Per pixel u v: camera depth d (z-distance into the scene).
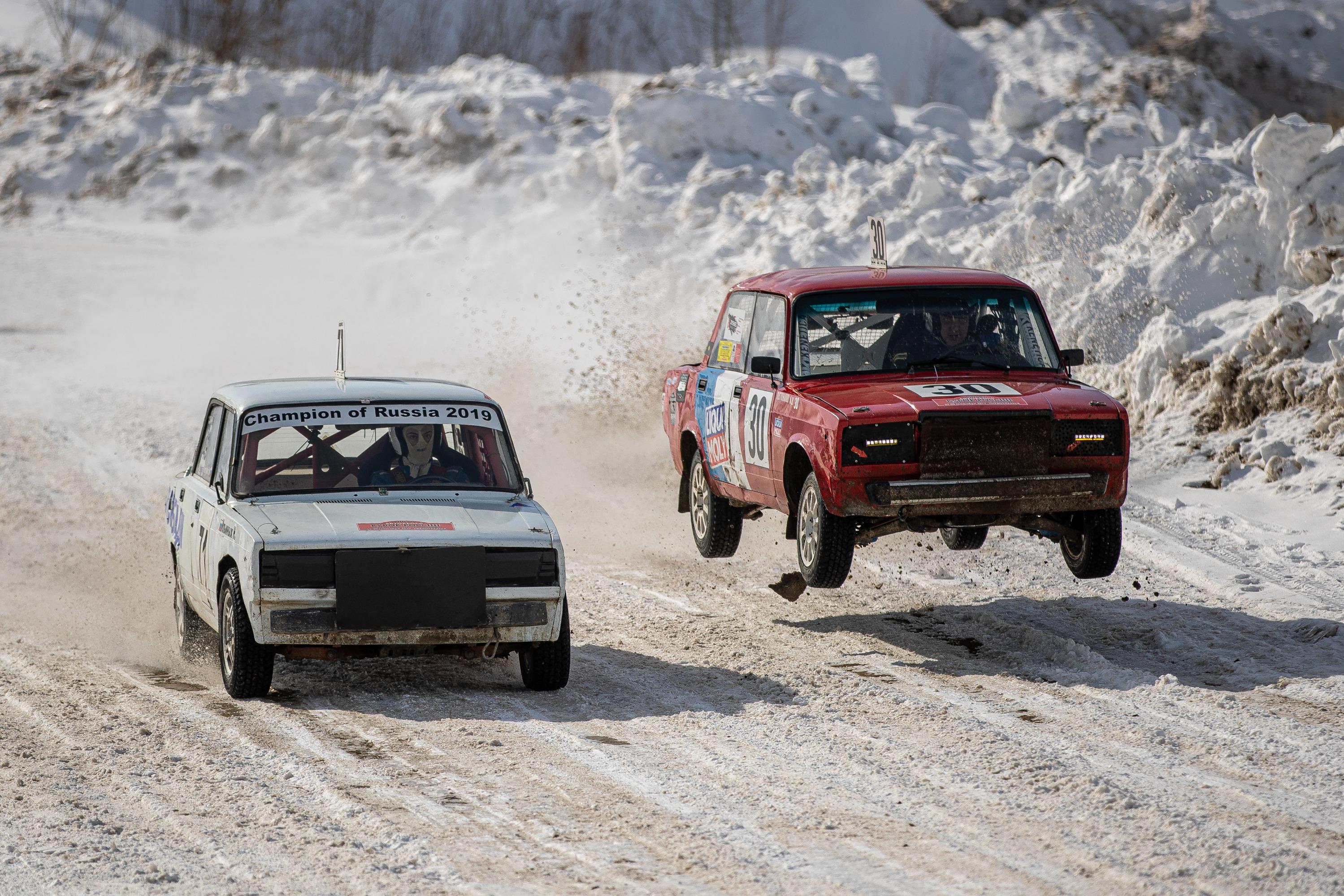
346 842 21.80
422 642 29.44
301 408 33.56
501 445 34.03
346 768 25.53
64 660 35.41
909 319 36.22
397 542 29.30
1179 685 29.95
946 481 31.77
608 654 34.69
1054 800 23.25
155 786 24.62
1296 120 59.72
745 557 46.75
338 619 28.89
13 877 20.41
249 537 29.31
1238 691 29.86
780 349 36.34
